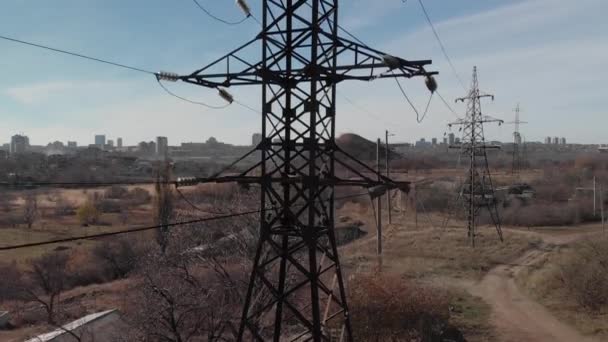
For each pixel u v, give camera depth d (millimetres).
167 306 22328
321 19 12281
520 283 37188
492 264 42750
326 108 12688
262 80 12344
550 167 106125
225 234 30188
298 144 12359
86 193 83500
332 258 13141
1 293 38000
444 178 77000
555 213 64625
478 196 64625
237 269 27516
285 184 12664
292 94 12586
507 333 27547
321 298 27031
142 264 26516
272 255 24828
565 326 28609
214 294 25281
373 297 25578
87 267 43281
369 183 12719
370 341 25031
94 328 25641
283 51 12266
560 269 36375
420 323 25875
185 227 30203
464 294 34406
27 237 54281
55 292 36531
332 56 12148
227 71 12086
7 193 87125
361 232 56906
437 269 40844
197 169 56000
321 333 12586
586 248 37219
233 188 37906
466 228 58531
